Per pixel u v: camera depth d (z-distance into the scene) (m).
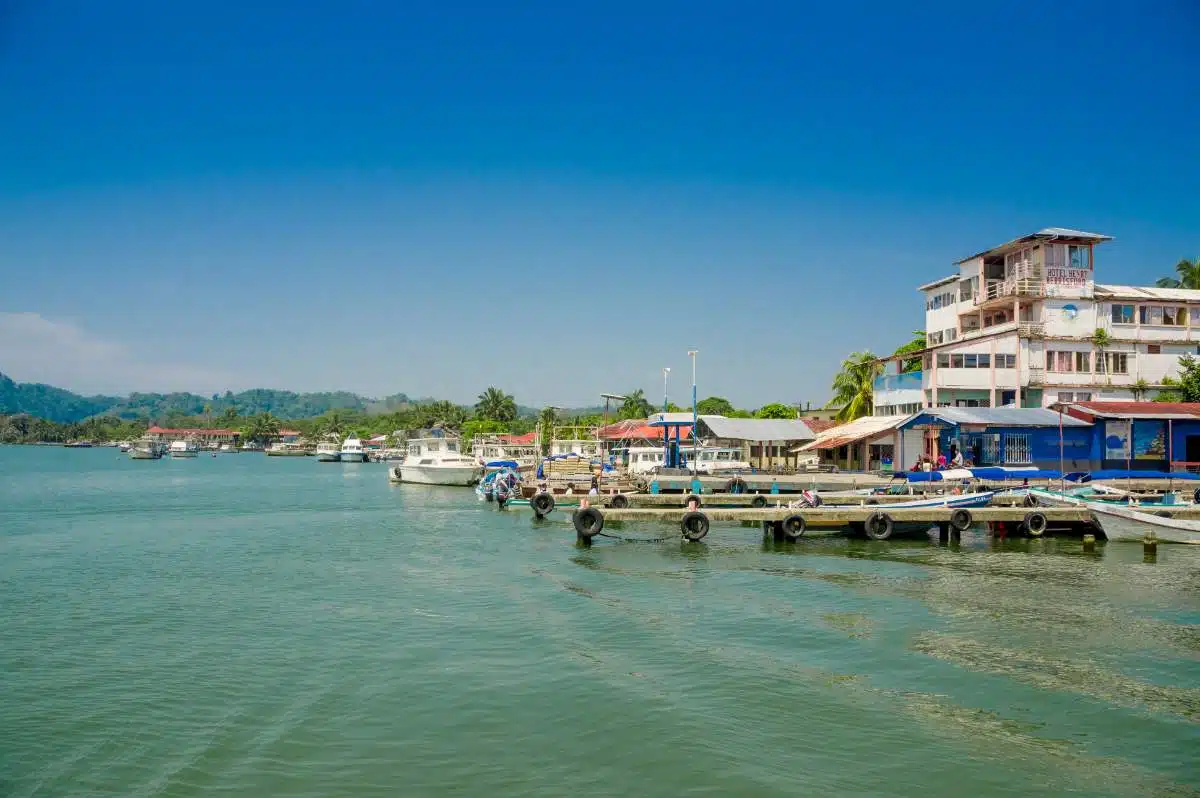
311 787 12.11
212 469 135.88
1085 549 34.12
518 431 155.50
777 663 17.84
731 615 22.36
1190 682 16.55
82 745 13.53
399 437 194.50
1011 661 17.94
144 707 15.23
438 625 21.31
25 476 106.62
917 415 52.72
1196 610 22.77
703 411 133.25
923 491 44.56
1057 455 50.50
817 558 32.72
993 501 41.94
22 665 17.77
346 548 35.78
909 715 14.84
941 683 16.52
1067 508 36.72
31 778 12.36
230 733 14.02
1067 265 59.28
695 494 41.88
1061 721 14.58
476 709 15.13
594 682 16.61
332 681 16.69
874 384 68.81
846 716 14.79
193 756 13.12
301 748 13.44
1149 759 13.10
